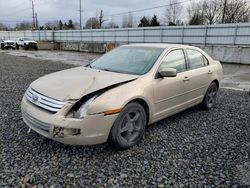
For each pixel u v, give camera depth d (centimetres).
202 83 520
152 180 295
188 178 301
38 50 3862
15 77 964
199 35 2350
